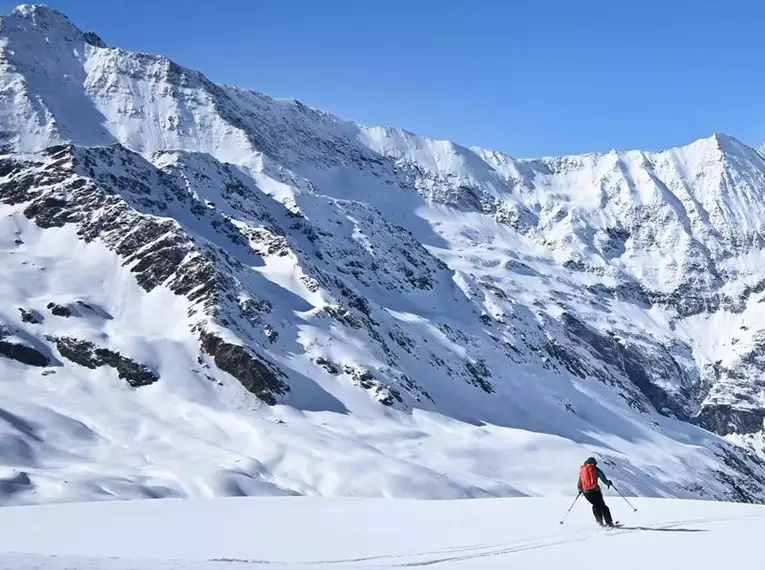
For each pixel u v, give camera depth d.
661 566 18.88
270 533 26.98
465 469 157.00
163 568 15.20
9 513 35.78
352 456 134.38
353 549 23.02
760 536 23.83
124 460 122.12
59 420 133.50
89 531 28.22
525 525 27.66
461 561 20.22
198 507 37.38
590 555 20.69
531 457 173.12
